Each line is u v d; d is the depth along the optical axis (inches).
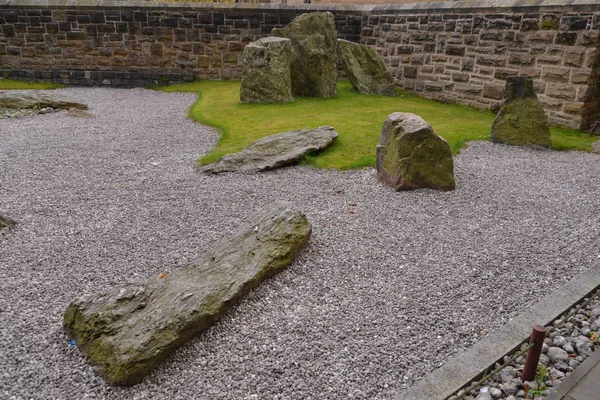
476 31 419.8
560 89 360.8
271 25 568.4
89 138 333.4
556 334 131.1
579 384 112.0
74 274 160.9
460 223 198.7
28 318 138.6
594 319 137.2
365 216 205.0
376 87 478.3
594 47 333.4
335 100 437.4
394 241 183.2
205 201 222.1
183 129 362.0
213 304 132.4
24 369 119.7
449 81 456.4
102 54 569.3
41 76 571.8
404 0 689.0
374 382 114.1
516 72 391.9
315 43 435.5
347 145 296.7
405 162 228.5
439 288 152.2
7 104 415.5
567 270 161.0
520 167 268.2
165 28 562.9
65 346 127.9
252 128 340.5
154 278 145.6
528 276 158.2
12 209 211.0
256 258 153.3
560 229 191.6
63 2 548.1
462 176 252.1
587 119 355.9
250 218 175.5
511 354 123.4
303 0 793.6
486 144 312.2
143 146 315.3
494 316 138.3
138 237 186.9
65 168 268.5
